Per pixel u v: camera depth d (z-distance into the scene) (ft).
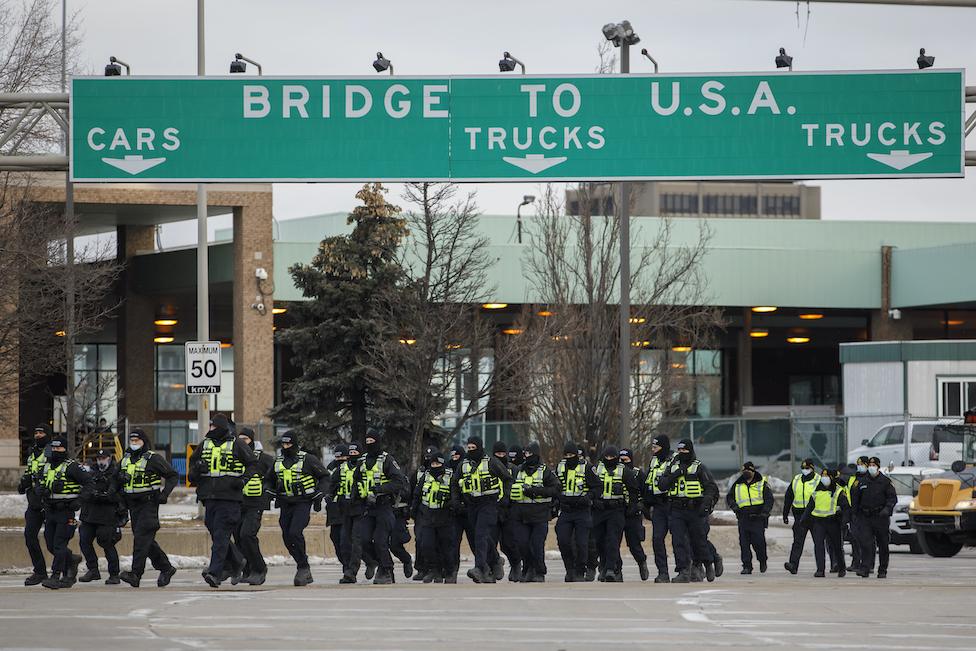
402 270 419.74
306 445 424.05
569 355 420.36
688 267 503.61
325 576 268.82
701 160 252.62
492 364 476.95
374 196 427.33
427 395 397.80
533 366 420.77
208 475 214.07
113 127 253.85
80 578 235.20
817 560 272.10
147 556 220.64
